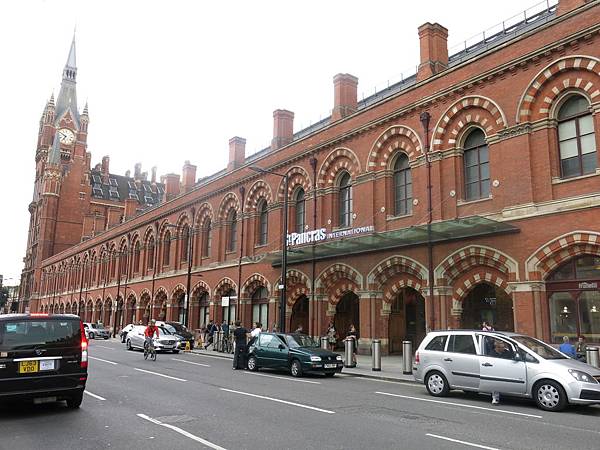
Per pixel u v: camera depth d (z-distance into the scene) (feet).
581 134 54.19
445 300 64.54
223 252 116.98
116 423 28.53
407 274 71.72
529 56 57.82
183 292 132.57
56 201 294.05
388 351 74.64
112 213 253.03
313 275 81.97
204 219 127.75
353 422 29.07
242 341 62.90
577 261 52.95
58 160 305.53
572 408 34.47
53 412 31.81
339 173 86.43
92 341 135.44
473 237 61.57
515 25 76.54
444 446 23.73
